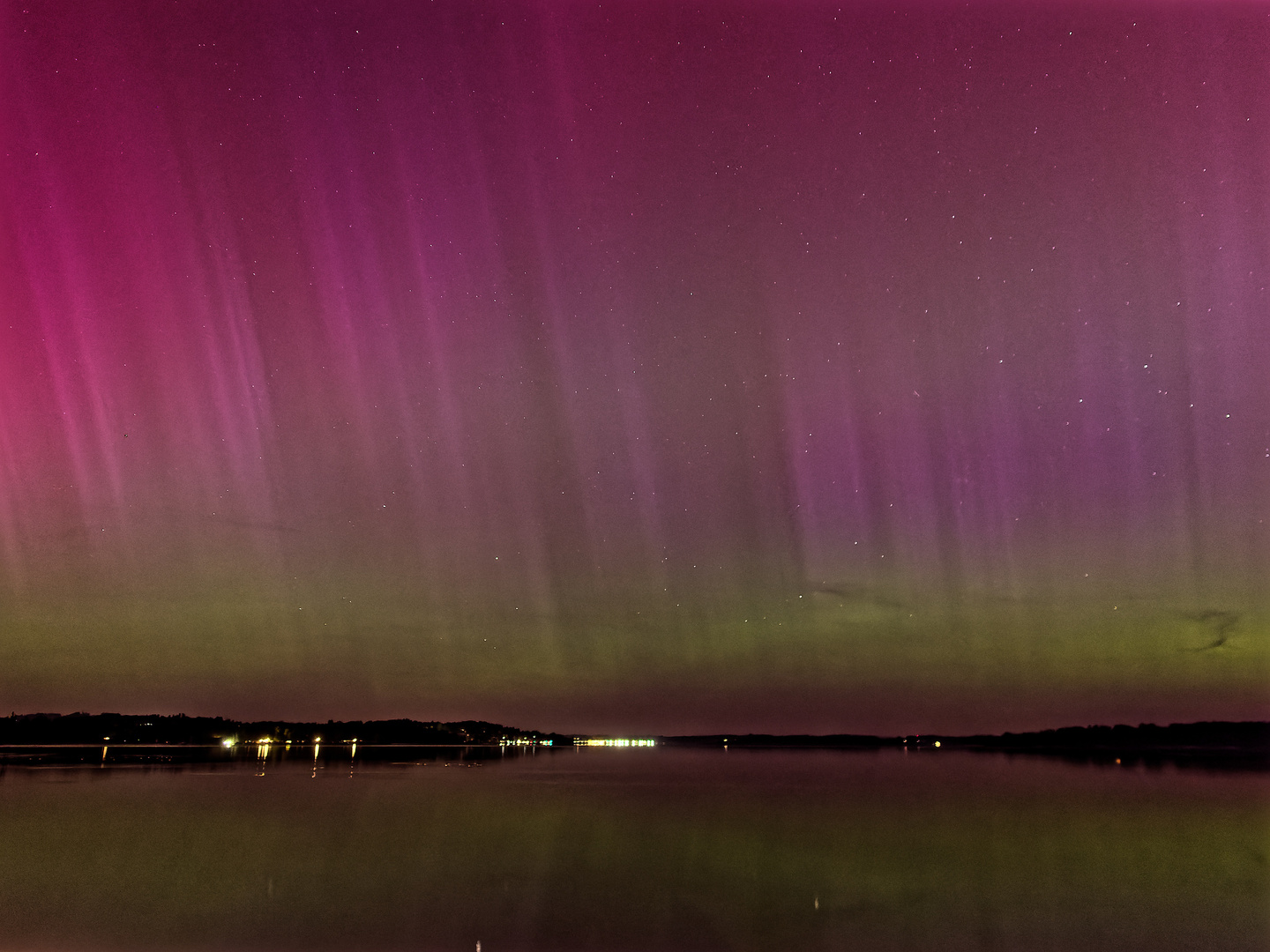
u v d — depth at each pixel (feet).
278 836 71.72
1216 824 87.20
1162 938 42.91
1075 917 46.91
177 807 91.97
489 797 109.91
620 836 74.84
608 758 290.76
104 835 70.38
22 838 67.51
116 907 45.37
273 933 40.70
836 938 41.93
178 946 38.19
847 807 102.47
